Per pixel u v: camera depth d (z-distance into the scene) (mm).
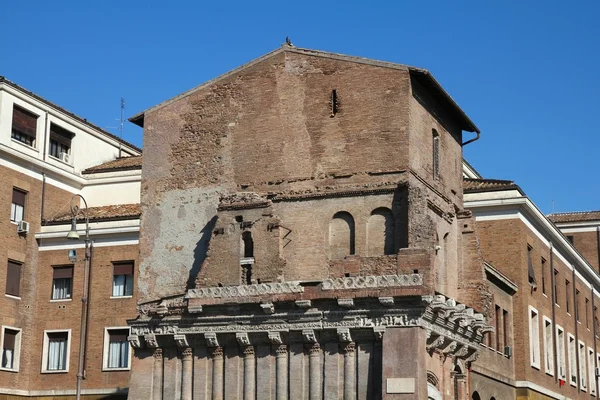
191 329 42531
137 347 43844
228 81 45500
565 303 71000
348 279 39969
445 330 41906
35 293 64125
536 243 63469
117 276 62594
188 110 46062
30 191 64750
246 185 43906
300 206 42750
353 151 42469
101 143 73250
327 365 40188
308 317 40406
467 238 47469
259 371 41219
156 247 45219
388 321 39281
